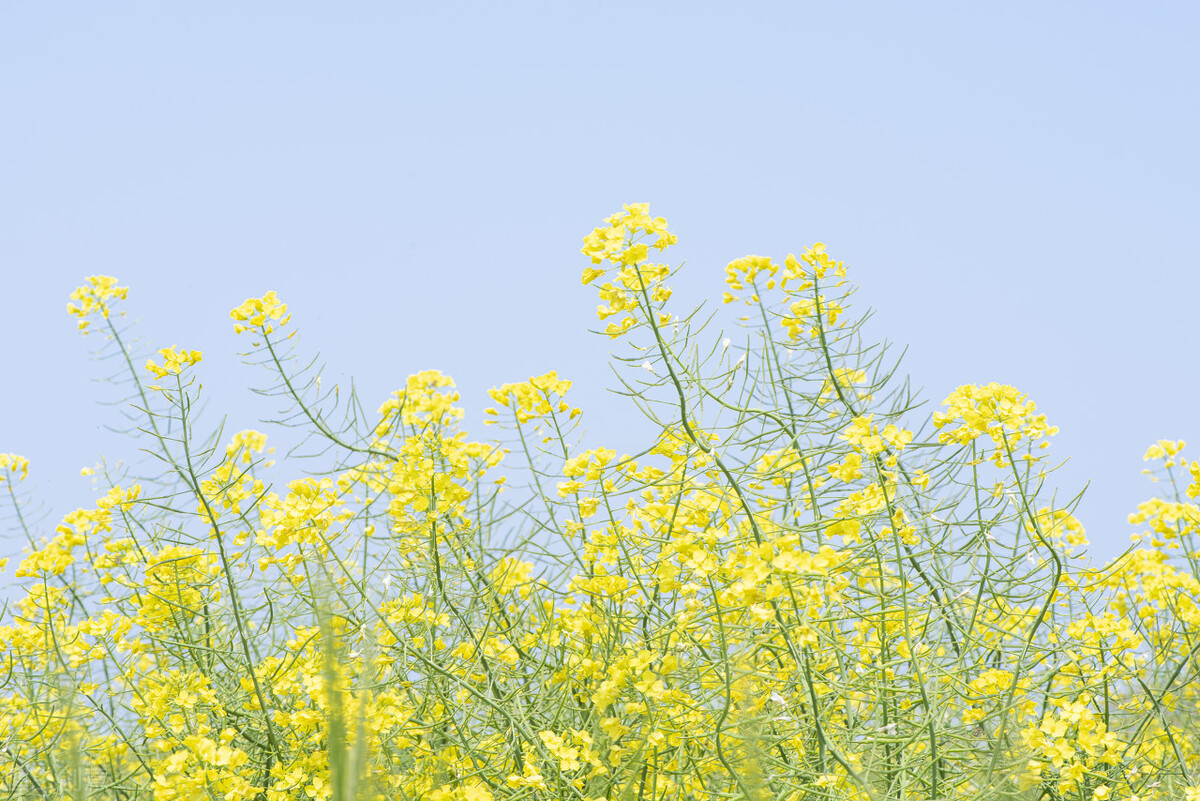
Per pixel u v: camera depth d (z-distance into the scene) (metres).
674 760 3.51
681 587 3.48
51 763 3.56
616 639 3.55
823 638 3.48
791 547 3.39
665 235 3.49
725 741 3.46
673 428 3.54
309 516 3.52
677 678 3.50
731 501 3.53
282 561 3.54
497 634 3.55
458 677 3.51
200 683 3.58
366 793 3.19
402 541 3.57
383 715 3.46
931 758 3.48
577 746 3.49
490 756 3.53
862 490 3.56
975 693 3.52
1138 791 3.56
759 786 3.36
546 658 3.58
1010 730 3.54
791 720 3.50
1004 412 3.52
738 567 3.41
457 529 3.57
